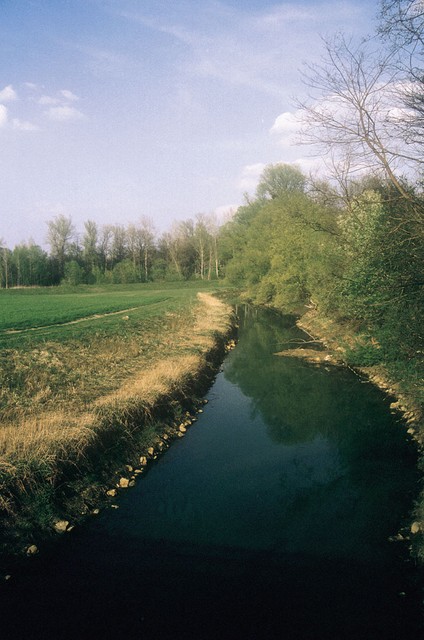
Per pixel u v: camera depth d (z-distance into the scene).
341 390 16.62
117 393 12.80
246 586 6.39
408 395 13.84
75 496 8.31
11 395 11.95
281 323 35.97
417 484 9.53
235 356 23.39
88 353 17.97
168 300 48.28
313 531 7.81
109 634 5.46
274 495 9.15
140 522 8.05
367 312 15.05
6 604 5.96
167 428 12.44
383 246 11.36
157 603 6.02
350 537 7.66
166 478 9.89
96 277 84.62
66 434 9.30
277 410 14.82
